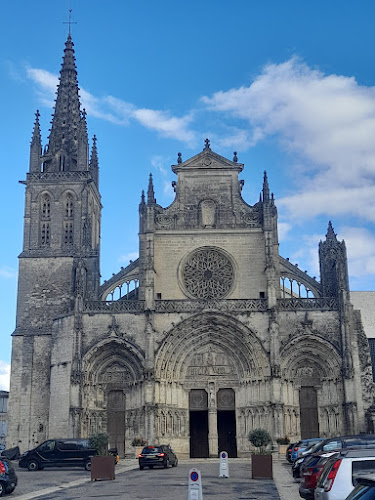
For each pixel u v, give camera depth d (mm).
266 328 77750
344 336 77000
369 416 75250
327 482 23234
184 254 82625
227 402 79188
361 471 23062
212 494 35906
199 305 78812
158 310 78688
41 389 82562
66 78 101875
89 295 81875
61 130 97812
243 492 36875
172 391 77812
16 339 84625
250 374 77875
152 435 74250
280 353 77250
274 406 74688
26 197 91938
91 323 78688
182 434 77625
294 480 44156
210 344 80312
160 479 46250
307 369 79000
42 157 95562
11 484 37688
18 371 83375
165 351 78000
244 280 81688
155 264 82438
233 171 85375
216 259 82750
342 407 76250
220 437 79812
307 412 78250
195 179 85250
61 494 37469
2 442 138375
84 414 76312
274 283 78812
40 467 59188
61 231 90188
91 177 94188
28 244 89562
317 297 80812
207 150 85875
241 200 84562
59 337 79750
